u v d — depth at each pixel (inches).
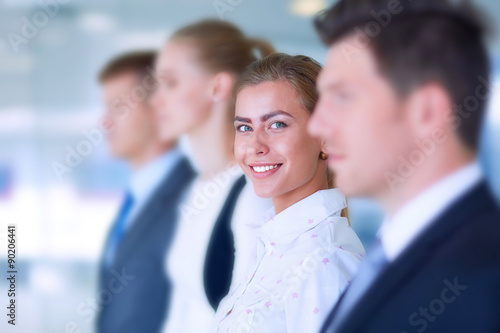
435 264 26.9
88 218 73.4
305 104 41.9
